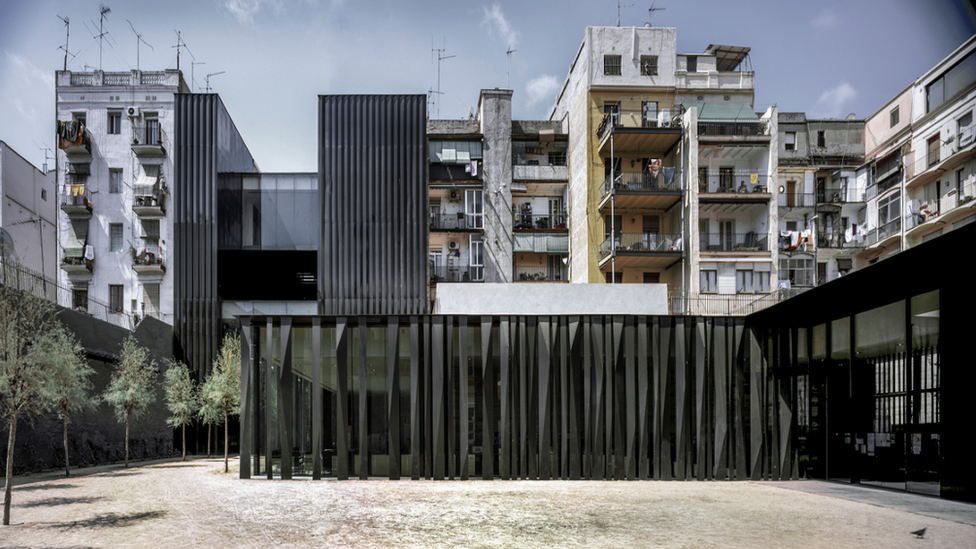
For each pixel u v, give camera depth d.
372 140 33.03
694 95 39.84
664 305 21.72
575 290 21.62
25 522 12.05
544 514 12.99
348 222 32.56
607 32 39.81
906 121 37.22
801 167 41.66
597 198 38.91
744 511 13.32
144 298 36.44
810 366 19.34
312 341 19.86
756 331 19.61
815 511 13.29
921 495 15.11
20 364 12.38
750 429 19.27
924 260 14.23
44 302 20.00
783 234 38.75
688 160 36.69
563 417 19.27
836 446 18.19
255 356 20.09
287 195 33.41
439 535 10.98
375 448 19.30
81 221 36.97
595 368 19.47
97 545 10.12
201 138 33.22
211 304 32.41
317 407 19.59
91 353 24.45
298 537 10.82
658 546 10.13
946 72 33.19
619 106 39.53
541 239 41.25
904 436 15.62
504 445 19.16
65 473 20.97
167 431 30.72
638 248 38.16
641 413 19.23
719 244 37.66
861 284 16.08
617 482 18.52
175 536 10.84
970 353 13.66
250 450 19.81
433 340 19.67
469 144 41.06
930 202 34.38
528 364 19.52
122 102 37.66
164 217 37.00
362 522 12.15
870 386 16.81
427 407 19.47
